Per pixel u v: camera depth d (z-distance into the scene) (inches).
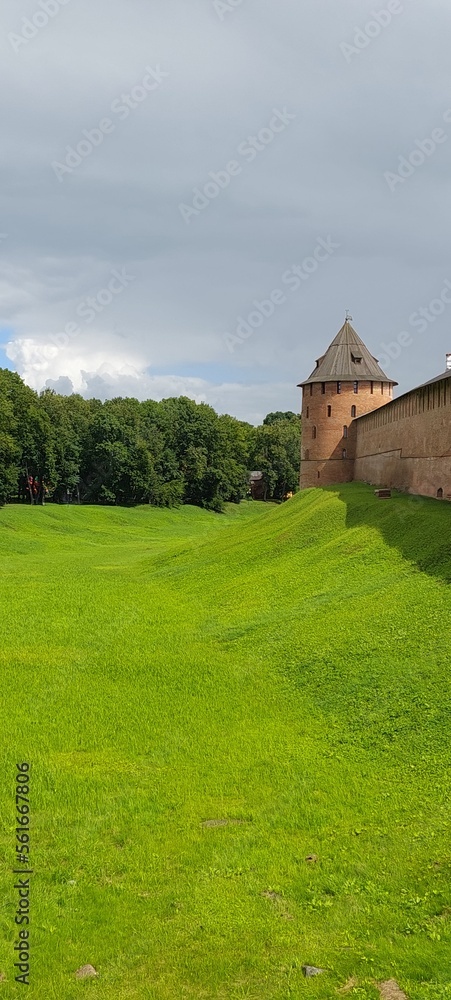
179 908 371.9
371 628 789.2
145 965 332.8
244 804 480.4
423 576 933.8
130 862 414.0
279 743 578.6
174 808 477.1
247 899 377.7
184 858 416.2
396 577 971.9
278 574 1206.3
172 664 797.2
